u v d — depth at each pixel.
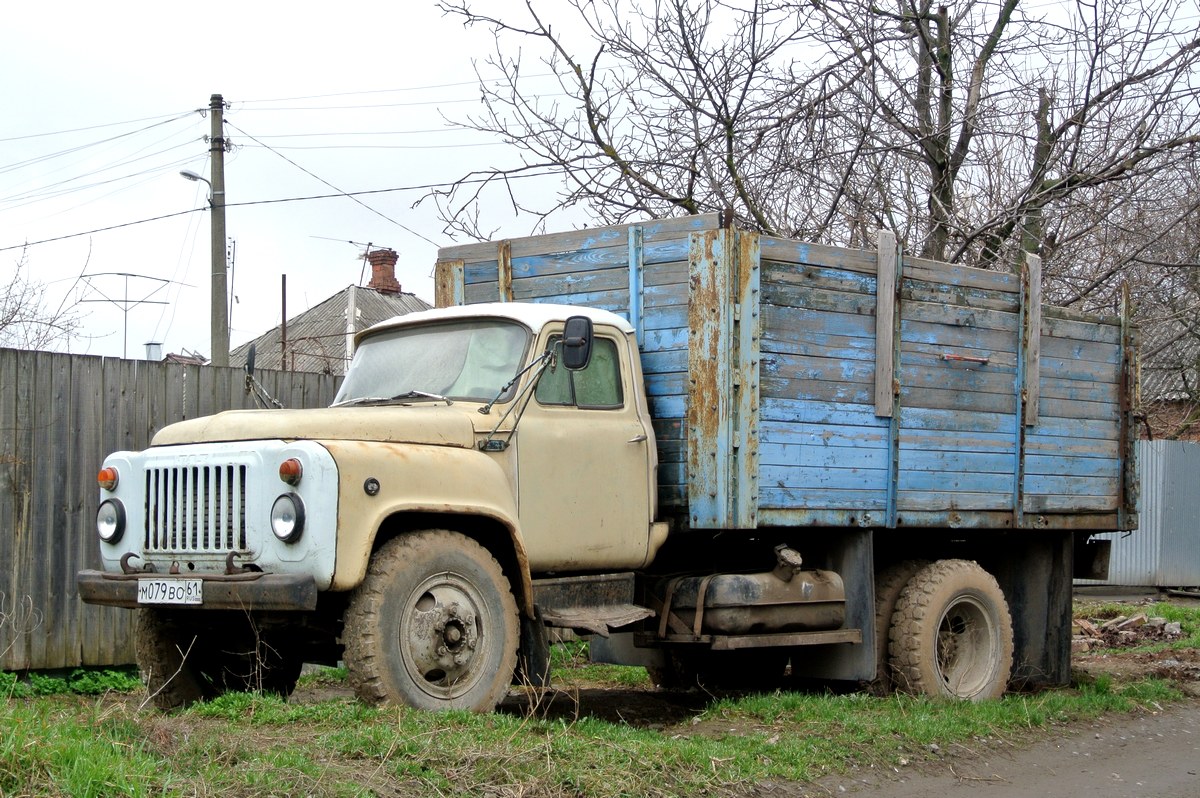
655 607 7.92
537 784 5.14
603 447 7.33
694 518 7.54
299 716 5.86
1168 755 7.46
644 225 7.93
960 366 8.96
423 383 7.30
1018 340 9.40
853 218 12.75
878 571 8.92
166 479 6.50
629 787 5.36
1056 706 8.36
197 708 6.21
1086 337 9.98
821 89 11.87
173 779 4.64
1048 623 9.79
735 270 7.50
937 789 6.32
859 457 8.27
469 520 6.67
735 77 11.86
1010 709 8.08
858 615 8.31
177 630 7.15
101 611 9.08
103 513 6.73
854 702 7.98
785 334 7.84
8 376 8.67
